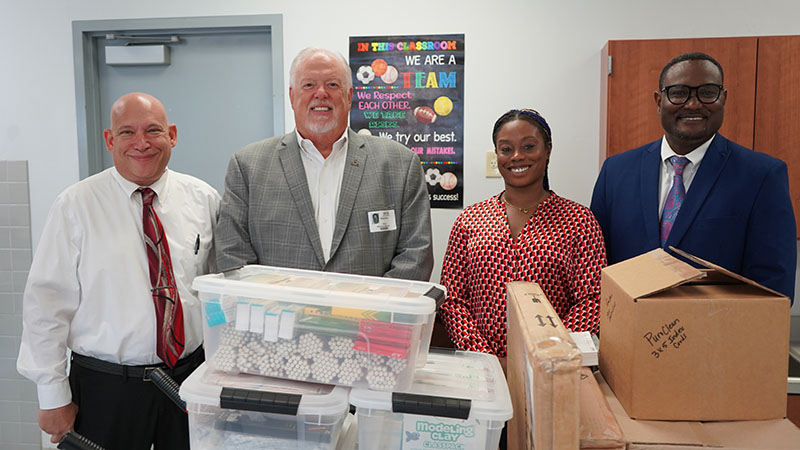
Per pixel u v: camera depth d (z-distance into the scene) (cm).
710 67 148
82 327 152
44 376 145
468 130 237
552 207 158
